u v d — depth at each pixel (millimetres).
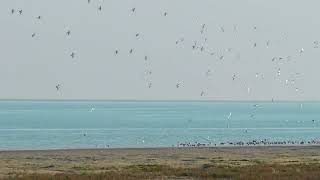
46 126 170750
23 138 122250
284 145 93000
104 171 51562
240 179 45438
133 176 46594
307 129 167125
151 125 180875
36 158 67812
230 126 179625
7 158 67625
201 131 153125
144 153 75625
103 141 113688
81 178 44781
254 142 98750
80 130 152500
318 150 81312
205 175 47906
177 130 156625
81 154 73812
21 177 45750
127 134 137875
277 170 50688
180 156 71188
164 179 45625
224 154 74312
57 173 49625
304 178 45188
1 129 155125
